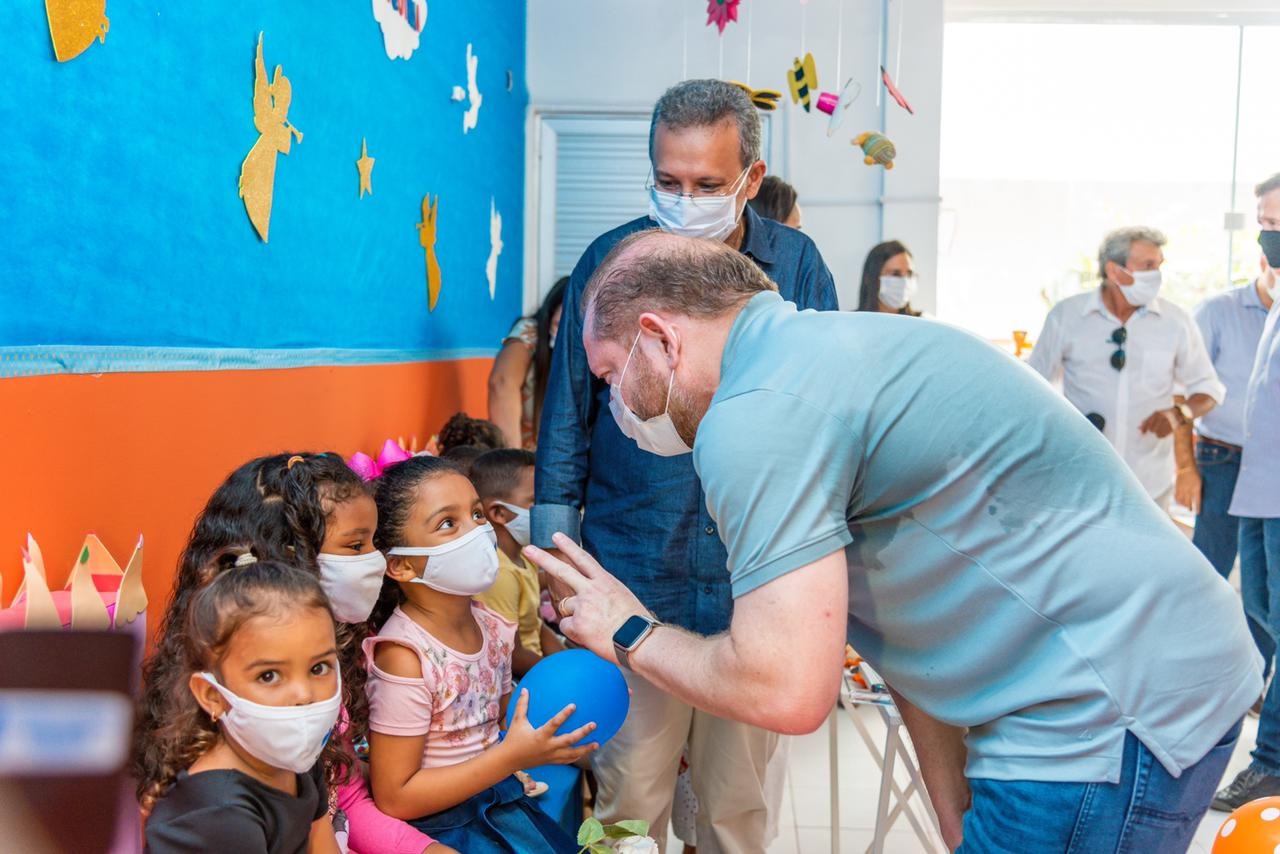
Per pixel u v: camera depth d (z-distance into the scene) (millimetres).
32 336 1183
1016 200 5227
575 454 1955
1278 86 5008
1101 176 5180
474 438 2854
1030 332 5242
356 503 1541
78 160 1261
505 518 2461
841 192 4645
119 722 1226
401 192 2670
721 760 2059
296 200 1968
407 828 1628
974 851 1218
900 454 1122
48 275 1209
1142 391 3773
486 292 3844
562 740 1678
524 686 1767
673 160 1825
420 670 1690
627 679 1947
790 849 2711
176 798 1213
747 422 1094
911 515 1158
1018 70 5176
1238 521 3771
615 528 1938
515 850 1686
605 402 1948
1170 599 1143
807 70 3479
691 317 1219
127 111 1365
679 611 1939
